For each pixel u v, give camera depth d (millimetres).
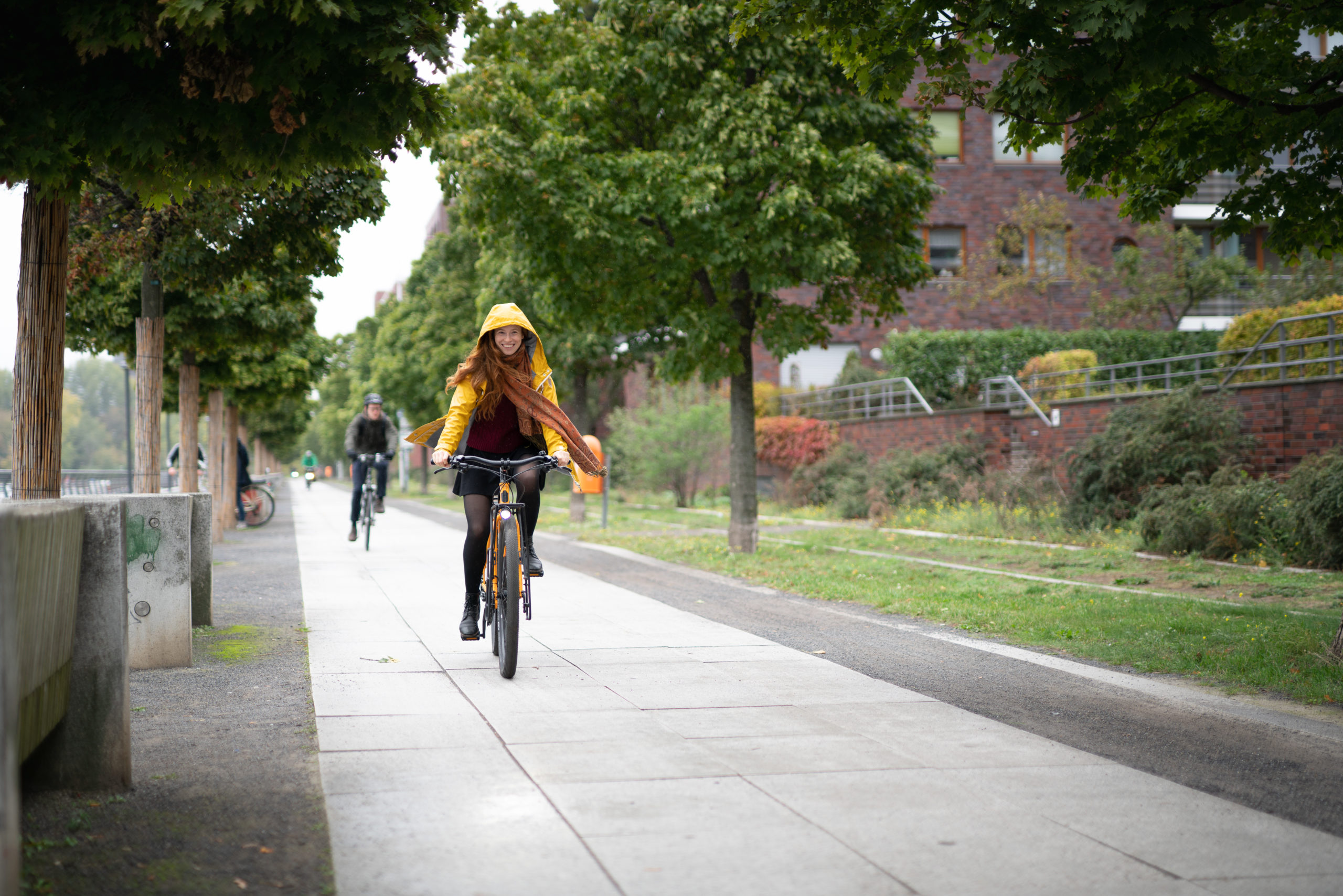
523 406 6215
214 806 3748
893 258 14398
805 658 6883
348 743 4586
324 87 5098
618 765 4254
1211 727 5055
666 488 29359
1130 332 29906
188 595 6453
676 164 12859
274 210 8867
